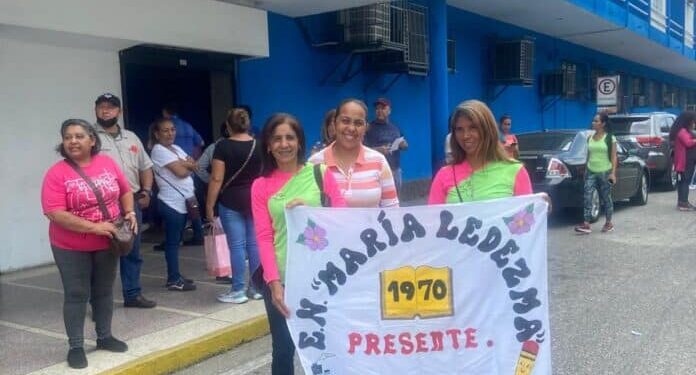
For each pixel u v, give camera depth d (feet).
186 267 26.17
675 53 84.33
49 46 26.12
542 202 11.40
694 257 28.37
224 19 30.35
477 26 56.65
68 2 23.86
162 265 26.96
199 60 32.04
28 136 25.79
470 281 11.52
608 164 33.88
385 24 40.65
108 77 28.14
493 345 11.51
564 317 20.42
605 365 16.52
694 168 41.57
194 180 28.68
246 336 18.88
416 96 50.57
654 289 23.38
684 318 20.04
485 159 12.20
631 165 41.88
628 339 18.34
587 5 54.80
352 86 44.16
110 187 15.80
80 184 15.34
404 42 43.29
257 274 12.87
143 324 19.01
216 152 20.08
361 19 39.93
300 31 39.65
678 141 41.19
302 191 12.14
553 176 34.65
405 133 49.47
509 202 11.43
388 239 11.52
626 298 22.33
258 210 12.33
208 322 19.13
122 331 18.43
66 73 26.71
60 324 19.25
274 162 12.40
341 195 12.54
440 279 11.53
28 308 20.89
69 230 15.30
